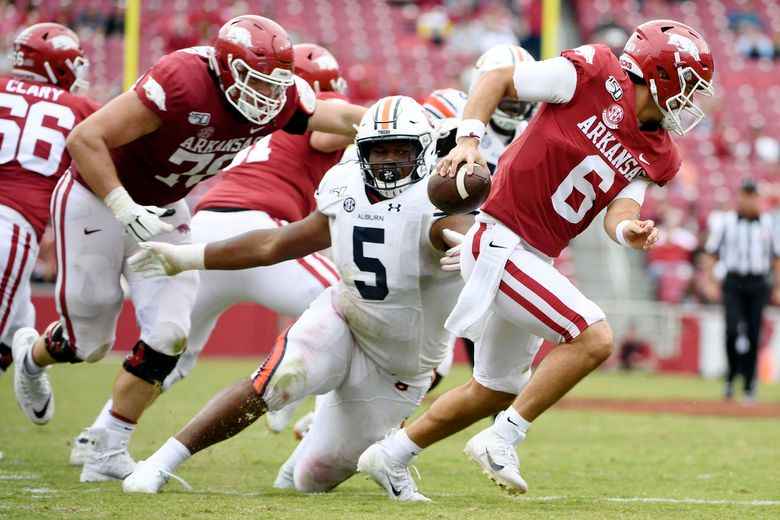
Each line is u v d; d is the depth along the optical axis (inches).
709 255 1582.2
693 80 543.2
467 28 2672.2
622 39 2598.4
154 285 660.1
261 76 592.1
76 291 667.4
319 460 620.7
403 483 592.1
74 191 658.8
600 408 1339.8
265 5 2628.0
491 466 547.8
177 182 653.9
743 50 2763.3
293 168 780.0
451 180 533.0
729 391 1525.6
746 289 1518.2
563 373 538.9
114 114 593.6
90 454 649.6
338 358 601.0
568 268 2187.5
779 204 2191.2
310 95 655.1
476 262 550.6
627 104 543.2
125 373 660.7
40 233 708.0
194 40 2373.3
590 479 719.7
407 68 2610.7
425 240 577.3
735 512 561.6
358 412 617.0
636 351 2032.5
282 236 599.2
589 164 544.4
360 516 514.3
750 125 2613.2
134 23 2105.1
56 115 715.4
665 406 1384.1
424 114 576.7
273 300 751.7
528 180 546.0
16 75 745.0
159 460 591.8
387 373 615.5
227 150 639.8
